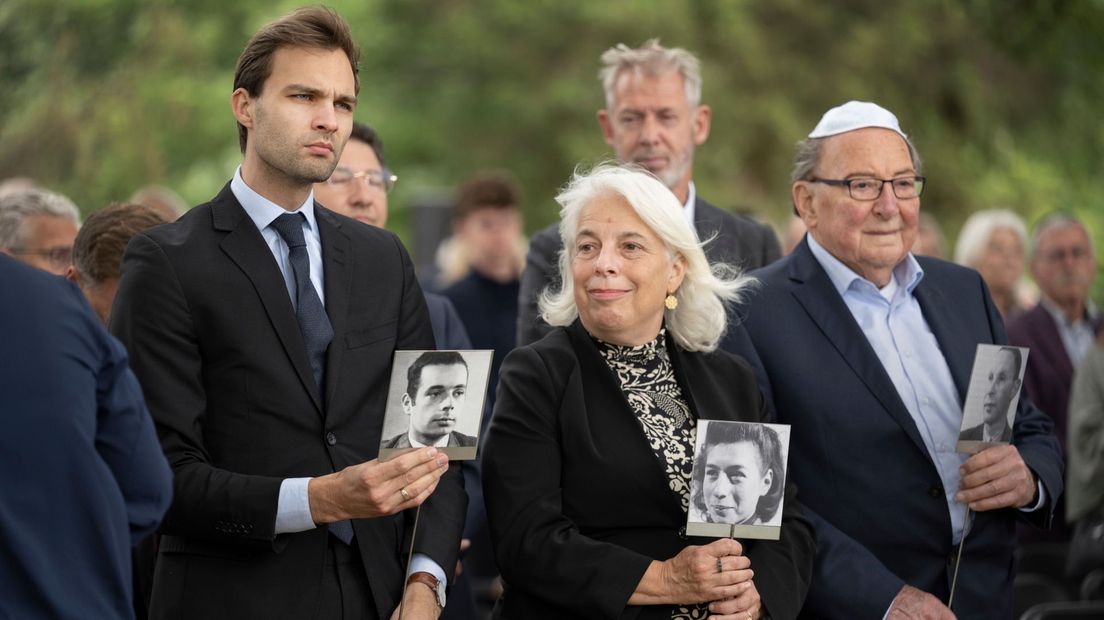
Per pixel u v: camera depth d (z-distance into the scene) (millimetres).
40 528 6754
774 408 10273
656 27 37594
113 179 29469
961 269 11070
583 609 8672
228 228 8492
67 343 6918
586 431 9102
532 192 37156
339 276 8758
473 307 18047
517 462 9086
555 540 8820
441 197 24891
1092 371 13875
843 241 10422
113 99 30562
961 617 10133
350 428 8492
